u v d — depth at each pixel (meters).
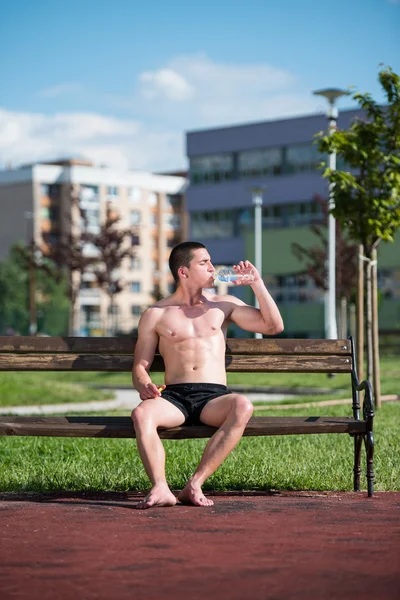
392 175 15.48
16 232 125.44
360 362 15.93
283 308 74.19
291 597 4.74
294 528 6.40
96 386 33.28
